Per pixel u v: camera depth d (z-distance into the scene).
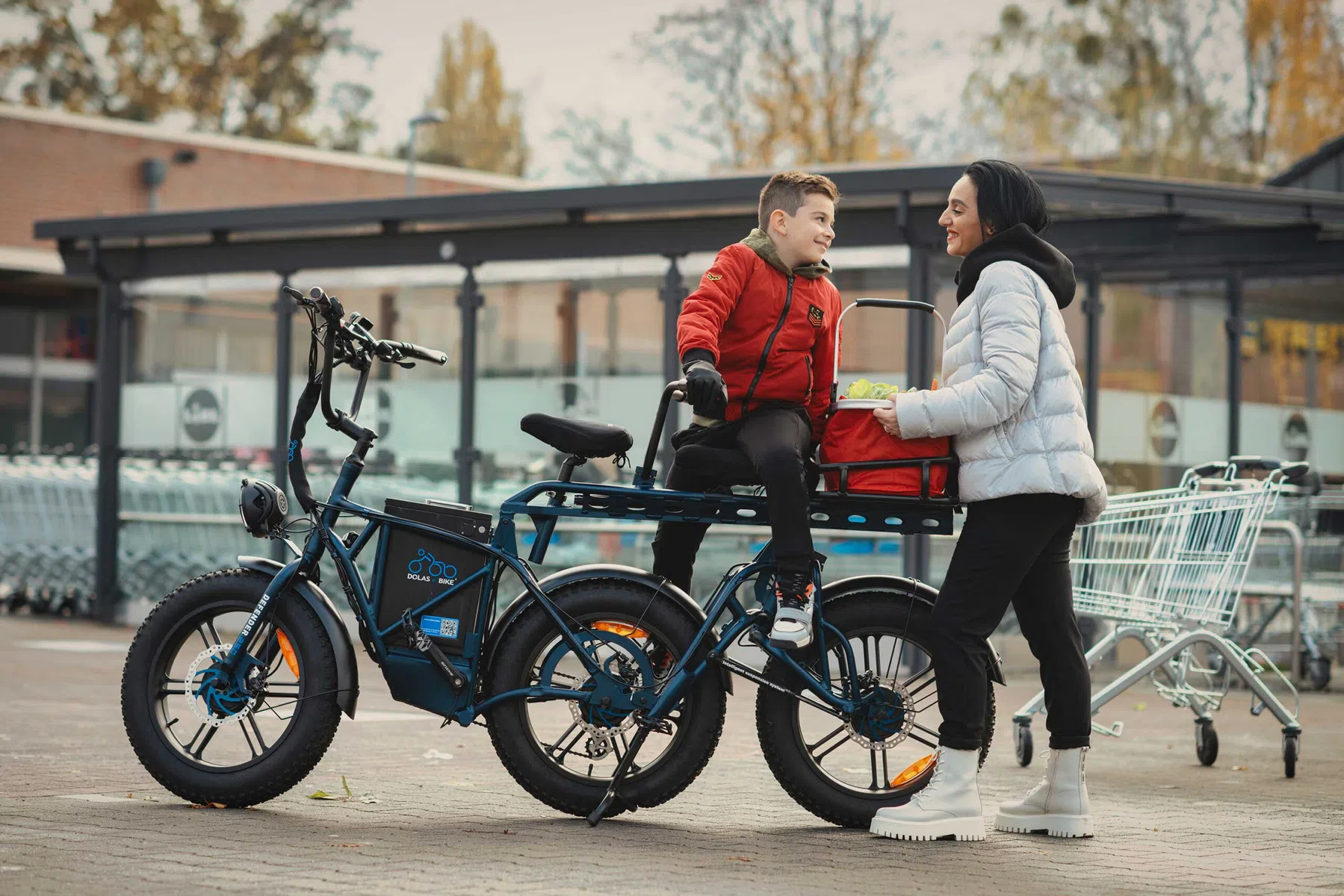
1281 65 28.62
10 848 4.03
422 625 4.80
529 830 4.54
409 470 12.48
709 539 10.91
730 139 29.52
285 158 25.91
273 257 12.97
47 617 14.54
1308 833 4.84
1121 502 6.81
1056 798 4.75
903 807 4.58
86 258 13.87
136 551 13.80
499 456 12.09
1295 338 12.83
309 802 4.97
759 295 4.69
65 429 23.34
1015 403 4.46
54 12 39.41
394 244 12.42
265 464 13.16
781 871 3.99
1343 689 10.39
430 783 5.51
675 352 11.41
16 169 22.72
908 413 4.53
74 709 7.81
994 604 4.57
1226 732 7.94
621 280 11.62
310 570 4.87
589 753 4.75
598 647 4.87
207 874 3.74
